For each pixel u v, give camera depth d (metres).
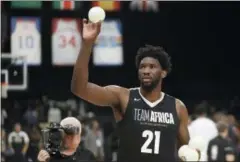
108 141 28.75
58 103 29.61
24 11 33.62
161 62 8.96
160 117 8.89
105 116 34.66
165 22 38.69
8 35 26.75
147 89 8.89
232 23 39.66
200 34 39.69
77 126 8.70
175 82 40.28
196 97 40.34
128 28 37.81
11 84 19.73
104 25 32.56
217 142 20.19
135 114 8.84
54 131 8.62
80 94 8.29
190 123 23.77
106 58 32.62
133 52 38.56
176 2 38.12
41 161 8.56
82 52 8.01
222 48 40.09
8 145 21.08
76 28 30.44
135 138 8.77
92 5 33.09
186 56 39.97
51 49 33.53
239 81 40.59
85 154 16.36
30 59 26.44
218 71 40.53
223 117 26.67
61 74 37.94
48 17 34.19
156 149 8.76
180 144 9.77
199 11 39.12
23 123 26.45
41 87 37.62
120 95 8.91
